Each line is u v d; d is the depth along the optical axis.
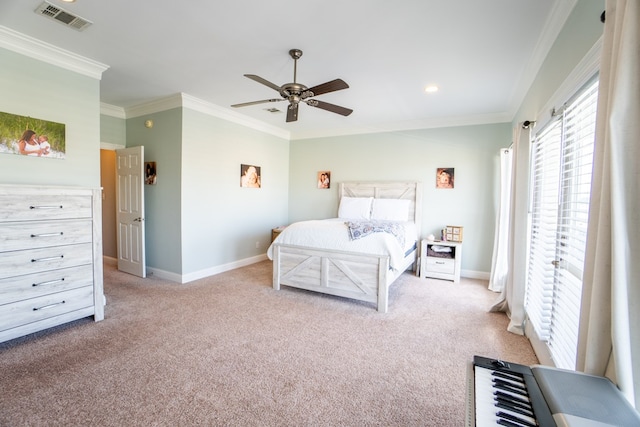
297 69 3.00
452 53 2.62
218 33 2.39
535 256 2.60
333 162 5.64
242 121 4.86
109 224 5.11
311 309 3.21
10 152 2.52
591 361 1.06
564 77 1.95
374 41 2.45
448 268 4.37
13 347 2.34
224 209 4.62
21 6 2.09
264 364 2.17
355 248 3.32
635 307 0.92
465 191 4.62
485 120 4.45
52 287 2.52
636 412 0.80
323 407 1.74
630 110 0.91
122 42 2.56
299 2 1.98
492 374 1.04
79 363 2.14
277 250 3.78
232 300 3.44
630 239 0.92
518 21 2.13
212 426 1.58
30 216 2.38
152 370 2.07
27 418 1.61
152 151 4.21
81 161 2.96
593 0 1.52
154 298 3.47
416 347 2.45
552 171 2.28
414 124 4.91
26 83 2.59
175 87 3.57
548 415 0.81
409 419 1.66
